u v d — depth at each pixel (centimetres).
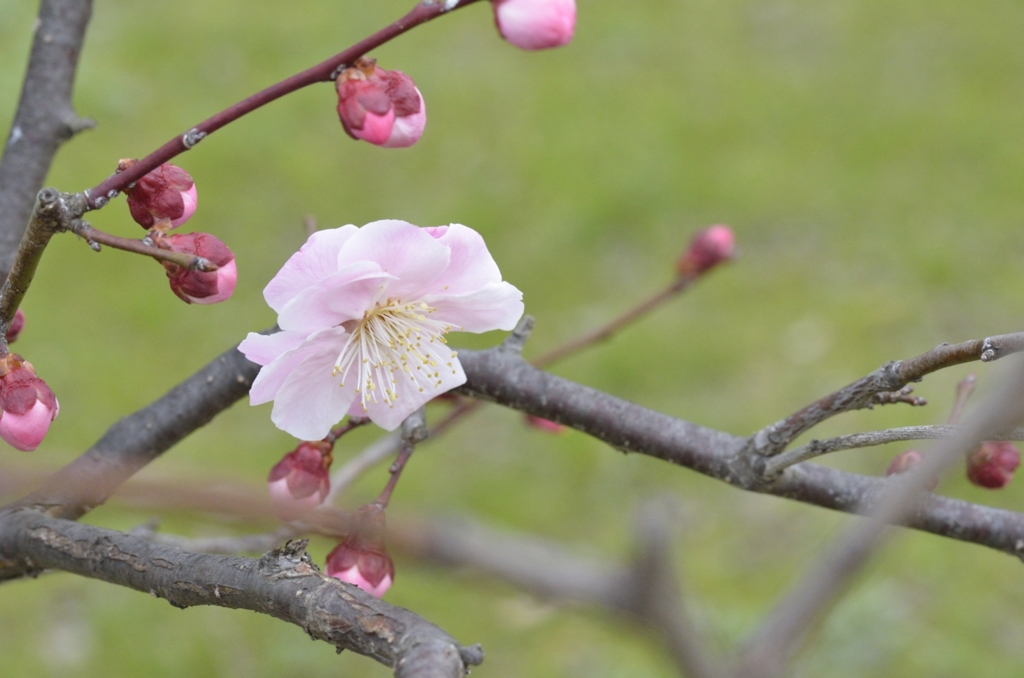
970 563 644
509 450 732
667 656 59
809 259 859
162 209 180
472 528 64
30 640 632
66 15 261
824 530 657
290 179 952
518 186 945
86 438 726
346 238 192
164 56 1107
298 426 197
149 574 162
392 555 63
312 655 625
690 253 332
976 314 796
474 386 228
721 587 624
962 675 579
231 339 815
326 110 1040
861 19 1148
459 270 200
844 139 977
